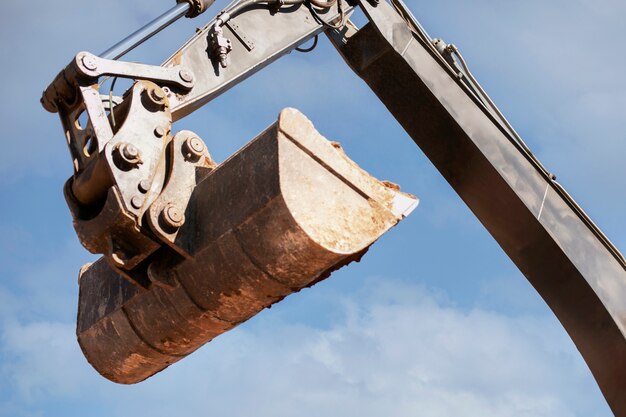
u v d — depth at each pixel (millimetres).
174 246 4922
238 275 4859
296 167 4641
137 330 5500
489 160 7605
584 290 7695
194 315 5184
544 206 7715
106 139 5211
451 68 7801
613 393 7793
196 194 5043
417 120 7715
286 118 4656
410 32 7645
